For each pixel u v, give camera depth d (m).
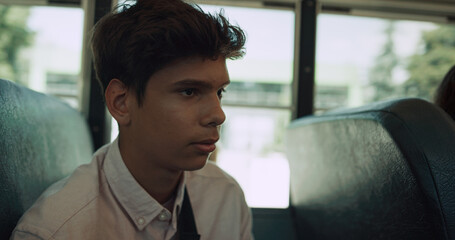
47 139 1.39
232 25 0.73
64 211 0.77
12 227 0.95
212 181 1.01
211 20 0.69
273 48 2.56
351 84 2.60
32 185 1.14
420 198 0.88
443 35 2.63
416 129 0.87
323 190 1.73
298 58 2.57
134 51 0.68
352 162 1.29
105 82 0.77
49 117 1.49
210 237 0.95
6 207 0.92
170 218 0.82
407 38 2.62
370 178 1.16
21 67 2.39
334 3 2.59
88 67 2.40
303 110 2.57
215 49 0.67
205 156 0.71
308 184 2.00
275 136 2.57
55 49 2.40
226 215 0.99
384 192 1.07
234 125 2.54
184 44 0.65
